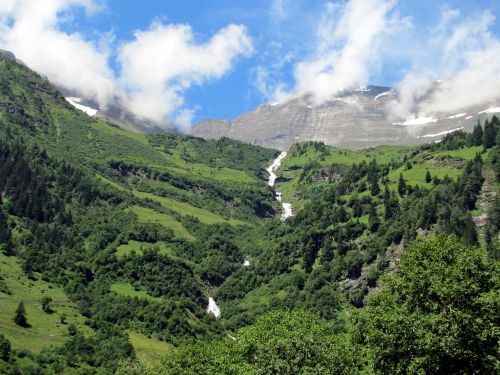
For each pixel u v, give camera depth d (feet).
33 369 516.73
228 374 310.65
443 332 180.34
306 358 224.94
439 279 191.72
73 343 604.08
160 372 360.89
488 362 178.91
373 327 198.70
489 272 192.44
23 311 630.74
